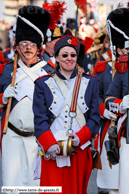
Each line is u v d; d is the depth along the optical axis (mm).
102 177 13344
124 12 11977
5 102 13039
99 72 14555
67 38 10891
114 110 11664
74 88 10969
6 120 12812
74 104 10898
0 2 31719
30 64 13469
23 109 13000
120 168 11469
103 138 13602
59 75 10961
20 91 13109
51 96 10906
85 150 11031
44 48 16891
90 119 11023
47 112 10969
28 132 13031
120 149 11648
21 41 13195
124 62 11719
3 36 32156
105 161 13320
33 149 13008
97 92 11188
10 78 13406
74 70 11125
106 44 15531
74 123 10875
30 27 13164
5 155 13094
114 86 11945
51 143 10461
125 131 11469
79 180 10914
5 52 27656
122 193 11305
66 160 10695
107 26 12242
